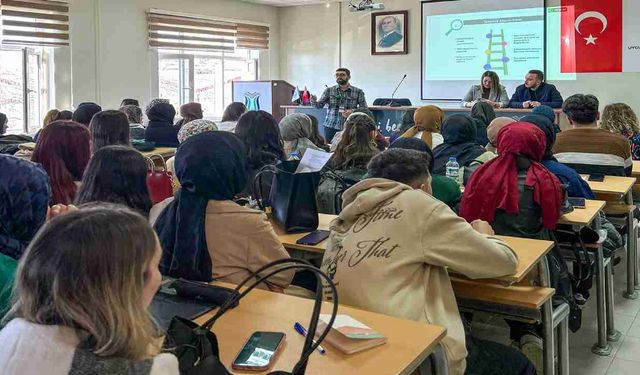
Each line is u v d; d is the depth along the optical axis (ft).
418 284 6.07
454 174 10.96
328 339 4.85
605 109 17.90
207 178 6.27
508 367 6.39
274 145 10.44
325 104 24.54
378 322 5.34
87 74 24.32
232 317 5.39
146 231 3.07
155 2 26.58
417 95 29.78
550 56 26.55
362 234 6.31
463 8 28.17
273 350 4.66
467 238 6.00
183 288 5.71
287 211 8.32
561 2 26.04
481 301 7.06
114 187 6.28
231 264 6.38
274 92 27.84
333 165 10.96
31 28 22.41
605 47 25.40
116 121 11.24
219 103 30.78
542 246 7.45
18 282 2.91
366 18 30.60
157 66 27.20
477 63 28.17
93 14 24.32
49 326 2.83
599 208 9.62
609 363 9.78
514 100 22.80
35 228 5.15
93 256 2.84
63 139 8.05
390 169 6.76
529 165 8.46
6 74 22.68
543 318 7.04
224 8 29.78
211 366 3.86
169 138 17.57
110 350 2.83
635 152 17.29
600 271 9.97
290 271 6.55
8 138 15.37
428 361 5.46
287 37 32.99
